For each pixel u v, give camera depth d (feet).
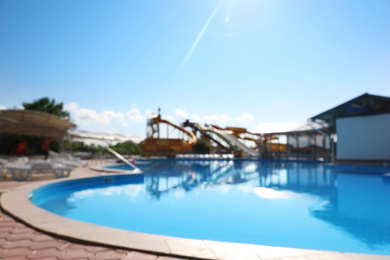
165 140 115.85
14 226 11.77
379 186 33.06
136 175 37.63
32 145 80.89
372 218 18.51
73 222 12.02
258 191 29.40
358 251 12.88
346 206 22.07
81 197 25.73
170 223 17.51
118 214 19.69
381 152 56.85
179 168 62.49
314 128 73.26
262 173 49.96
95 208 21.43
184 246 9.18
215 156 112.88
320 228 16.40
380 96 55.62
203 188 31.63
